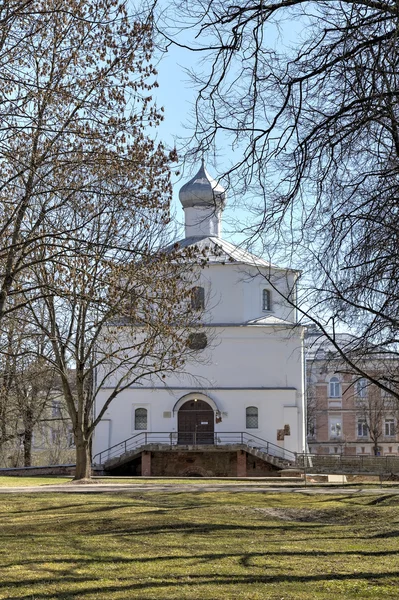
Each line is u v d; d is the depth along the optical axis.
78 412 36.34
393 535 18.41
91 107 18.62
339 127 11.80
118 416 53.50
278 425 52.94
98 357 46.69
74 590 11.71
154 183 21.30
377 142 11.95
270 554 15.20
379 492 28.38
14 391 49.72
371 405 75.06
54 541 17.09
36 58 19.75
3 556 14.94
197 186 57.38
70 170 21.17
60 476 43.75
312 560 14.51
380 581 12.43
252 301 55.22
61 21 20.14
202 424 53.44
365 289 12.95
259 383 53.66
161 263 25.44
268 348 54.00
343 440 82.00
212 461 50.47
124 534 18.36
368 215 12.43
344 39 10.84
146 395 53.62
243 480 38.44
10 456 62.78
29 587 11.95
